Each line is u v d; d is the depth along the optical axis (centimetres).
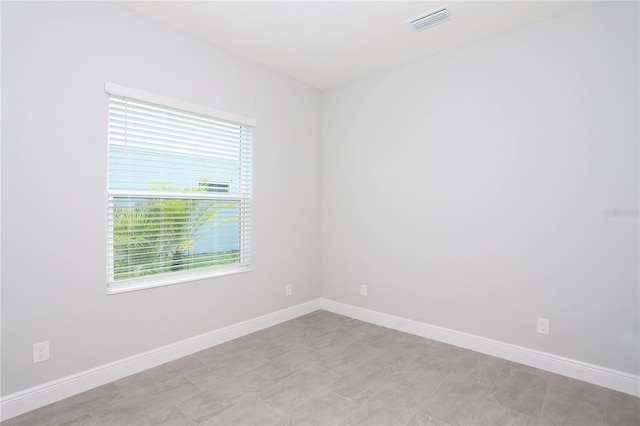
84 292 216
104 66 223
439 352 276
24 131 192
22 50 191
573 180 234
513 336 261
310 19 247
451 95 292
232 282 304
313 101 387
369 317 352
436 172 302
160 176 256
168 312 258
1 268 186
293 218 363
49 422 184
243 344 291
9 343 189
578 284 233
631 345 215
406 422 186
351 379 232
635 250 213
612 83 220
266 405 201
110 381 226
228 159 303
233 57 301
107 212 227
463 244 286
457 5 228
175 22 252
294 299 365
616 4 218
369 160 352
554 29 241
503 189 264
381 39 275
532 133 250
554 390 218
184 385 223
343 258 376
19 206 192
